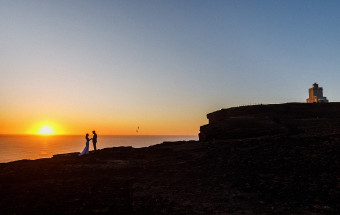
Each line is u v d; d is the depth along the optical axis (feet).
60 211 24.94
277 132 73.46
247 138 72.69
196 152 61.77
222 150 58.70
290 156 47.98
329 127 72.13
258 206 26.16
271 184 34.17
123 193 31.76
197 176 41.27
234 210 24.88
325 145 52.24
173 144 92.94
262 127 77.30
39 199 29.12
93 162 57.57
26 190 33.27
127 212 24.73
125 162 56.80
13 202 28.02
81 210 25.21
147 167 50.75
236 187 33.94
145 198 29.55
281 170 41.34
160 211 24.91
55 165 53.83
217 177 39.93
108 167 50.96
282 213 23.76
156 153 68.39
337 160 43.14
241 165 46.11
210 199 28.84
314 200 27.30
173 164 52.42
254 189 32.45
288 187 32.50
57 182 38.09
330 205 25.66
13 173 45.01
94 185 36.06
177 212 24.54
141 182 37.99
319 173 38.34
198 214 23.93
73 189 33.78
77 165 53.47
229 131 78.54
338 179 34.73
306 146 53.01
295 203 26.58
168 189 33.60
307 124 79.92
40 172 45.75
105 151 75.15
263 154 51.06
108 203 27.58
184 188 33.99
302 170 40.42
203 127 89.30
